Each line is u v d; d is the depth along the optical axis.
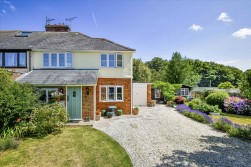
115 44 18.09
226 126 11.26
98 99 16.44
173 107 23.73
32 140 8.73
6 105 8.97
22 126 9.48
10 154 7.11
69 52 16.34
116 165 6.33
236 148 8.21
